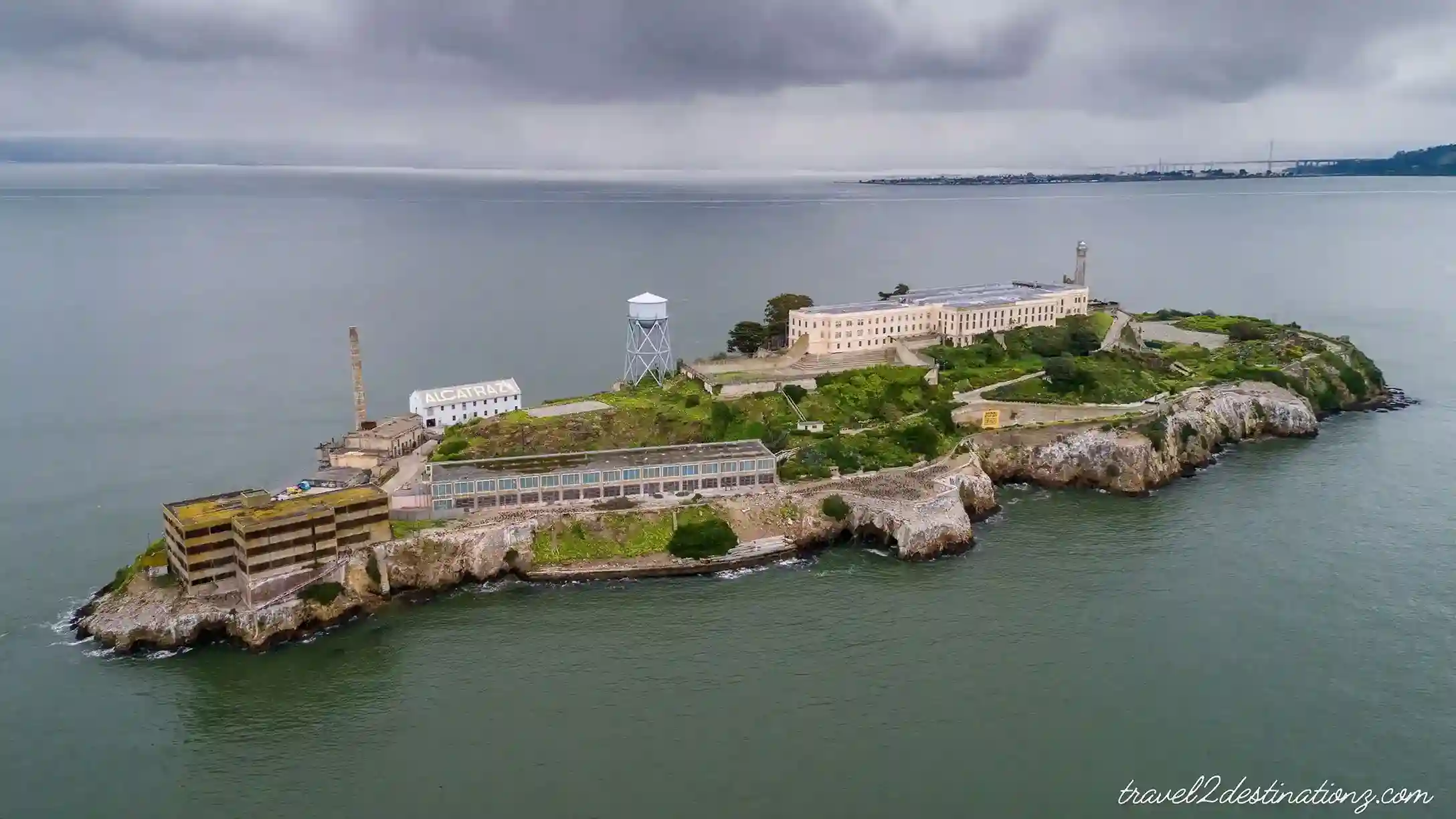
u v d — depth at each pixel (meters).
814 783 107.19
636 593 153.88
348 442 189.88
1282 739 114.50
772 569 162.75
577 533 163.88
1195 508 186.62
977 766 110.00
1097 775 108.44
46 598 146.38
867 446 194.88
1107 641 136.50
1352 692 123.38
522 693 125.12
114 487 190.12
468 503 166.38
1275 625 140.00
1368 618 141.50
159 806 104.44
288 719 119.62
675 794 105.38
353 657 134.12
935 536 167.25
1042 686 125.81
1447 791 105.62
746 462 178.50
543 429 196.50
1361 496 190.12
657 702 122.88
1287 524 177.00
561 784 107.38
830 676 128.50
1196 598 148.62
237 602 139.62
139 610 137.25
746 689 125.69
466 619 145.00
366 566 148.88
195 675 129.00
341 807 104.00
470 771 109.56
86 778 108.62
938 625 142.00
